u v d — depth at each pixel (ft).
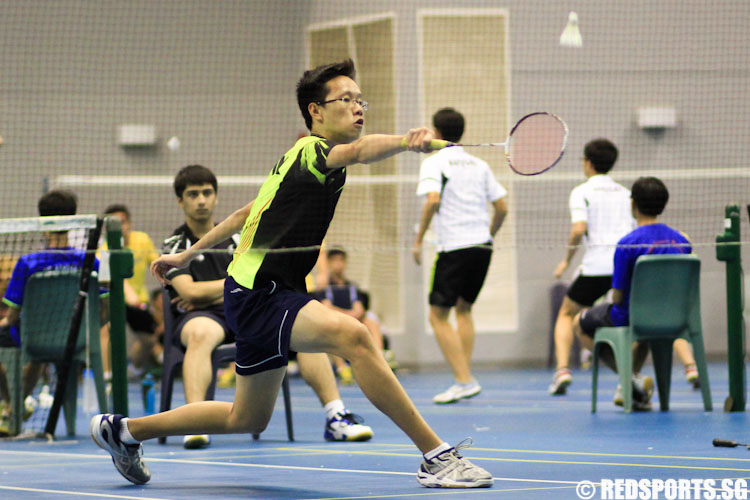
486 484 16.01
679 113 55.83
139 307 43.60
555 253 57.77
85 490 16.71
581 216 35.60
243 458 21.08
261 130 61.46
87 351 26.32
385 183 58.54
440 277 35.63
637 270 29.48
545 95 56.29
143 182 57.77
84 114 58.95
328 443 23.94
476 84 56.90
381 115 58.39
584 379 46.34
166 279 18.47
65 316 26.86
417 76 57.06
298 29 61.21
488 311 58.49
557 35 56.24
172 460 20.98
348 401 37.99
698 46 55.67
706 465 18.28
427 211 35.42
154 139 59.98
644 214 30.55
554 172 56.13
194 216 24.70
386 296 59.26
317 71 16.39
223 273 24.84
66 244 27.30
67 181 57.00
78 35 58.95
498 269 58.13
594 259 36.01
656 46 55.83
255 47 61.16
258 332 15.80
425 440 16.19
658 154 55.98
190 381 23.24
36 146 58.13
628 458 19.51
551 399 36.04
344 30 59.62
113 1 59.41
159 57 60.13
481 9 56.75
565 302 37.45
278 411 33.53
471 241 35.60
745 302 55.93
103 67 59.36
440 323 35.70
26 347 26.63
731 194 55.31
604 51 55.98
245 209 17.48
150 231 59.41
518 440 23.26
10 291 26.66
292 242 15.89
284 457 21.12
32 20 58.23
